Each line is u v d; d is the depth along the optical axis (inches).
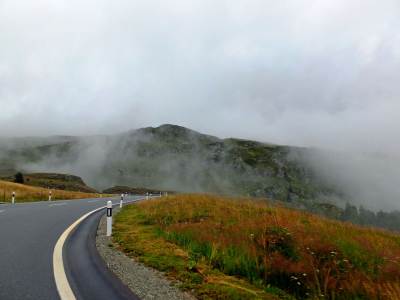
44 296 224.2
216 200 927.7
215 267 347.3
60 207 860.6
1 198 1255.5
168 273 307.1
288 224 494.3
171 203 880.9
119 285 257.3
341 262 342.3
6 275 262.1
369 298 286.4
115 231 514.9
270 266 331.9
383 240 586.6
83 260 319.3
